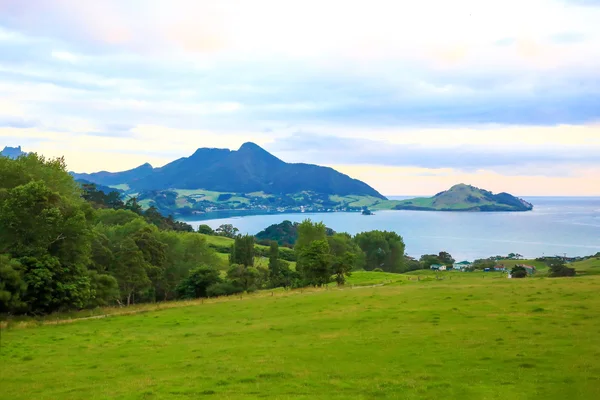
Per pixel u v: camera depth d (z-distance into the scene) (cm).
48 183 6159
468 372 2003
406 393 1791
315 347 2609
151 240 7606
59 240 5059
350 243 15038
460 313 3400
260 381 2031
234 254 12194
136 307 5222
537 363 2075
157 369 2348
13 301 4222
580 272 12288
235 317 4066
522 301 3772
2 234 4834
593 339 2438
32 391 2059
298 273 9456
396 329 2980
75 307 4891
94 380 2211
